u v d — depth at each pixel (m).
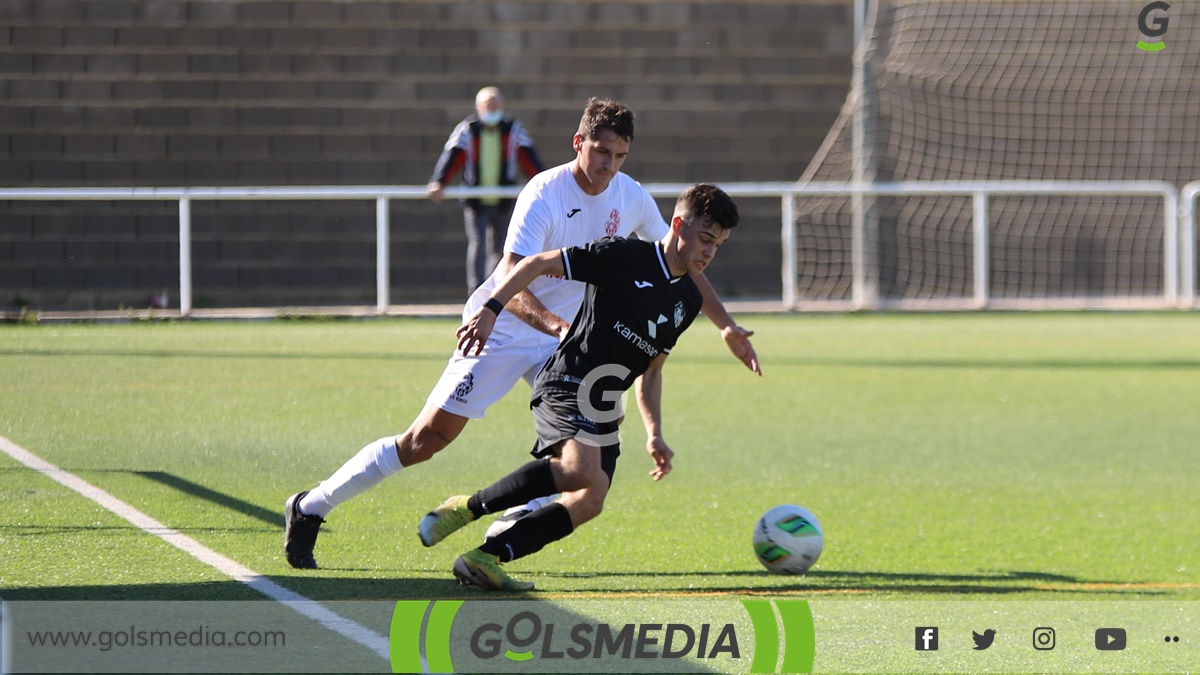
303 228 54.62
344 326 46.56
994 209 61.53
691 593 14.98
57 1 55.31
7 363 35.03
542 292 16.64
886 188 52.62
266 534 17.23
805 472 23.48
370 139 56.19
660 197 57.94
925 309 54.84
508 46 58.19
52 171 53.47
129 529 17.25
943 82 63.28
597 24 58.91
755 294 58.50
